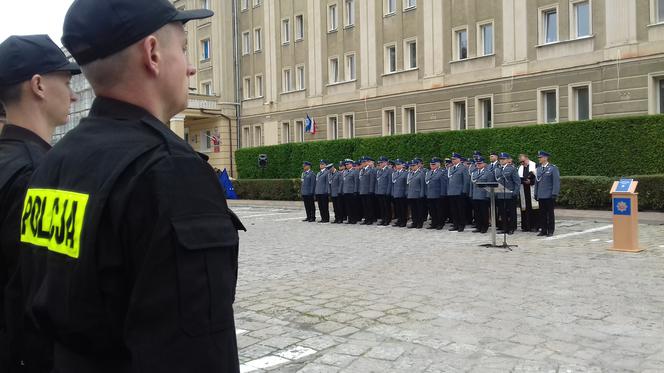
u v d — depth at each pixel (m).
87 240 1.44
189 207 1.42
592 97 21.97
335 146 30.58
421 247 12.56
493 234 12.22
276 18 37.22
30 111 2.59
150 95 1.66
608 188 18.88
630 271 8.99
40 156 2.42
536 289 7.76
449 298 7.31
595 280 8.31
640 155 19.33
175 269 1.38
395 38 29.58
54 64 2.61
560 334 5.70
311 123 34.19
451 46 26.91
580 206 19.69
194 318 1.38
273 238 15.16
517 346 5.34
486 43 25.80
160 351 1.35
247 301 7.52
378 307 6.94
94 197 1.47
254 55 39.38
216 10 40.12
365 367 4.88
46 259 1.63
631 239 11.09
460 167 16.19
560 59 22.83
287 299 7.57
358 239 14.52
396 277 8.91
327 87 33.72
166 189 1.41
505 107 24.75
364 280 8.77
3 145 2.49
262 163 33.81
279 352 5.35
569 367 4.76
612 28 21.27
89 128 1.64
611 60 21.25
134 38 1.59
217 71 40.34
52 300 1.54
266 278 9.27
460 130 24.61
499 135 23.14
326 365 4.95
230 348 1.45
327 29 33.59
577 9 22.69
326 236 15.42
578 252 11.16
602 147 20.19
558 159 21.36
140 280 1.38
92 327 1.46
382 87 30.33
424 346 5.39
